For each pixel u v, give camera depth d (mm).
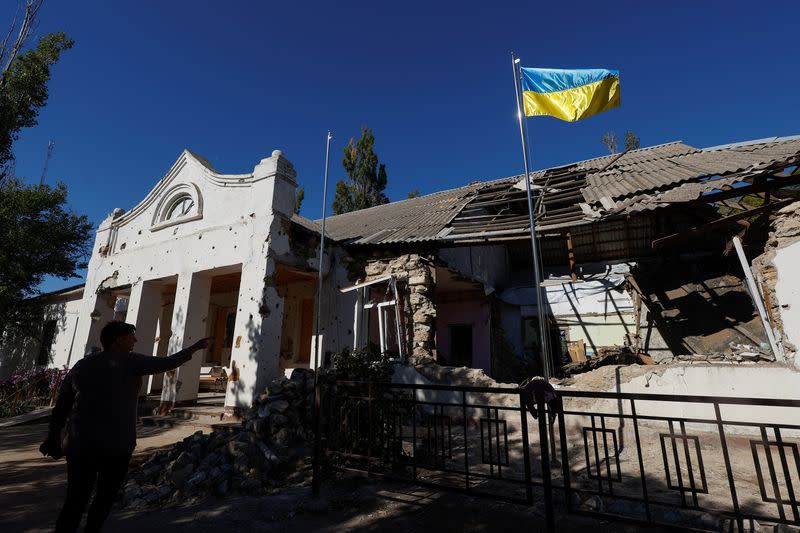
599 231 14297
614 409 6250
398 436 5141
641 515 3732
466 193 14891
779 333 6113
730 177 7422
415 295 9320
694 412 5887
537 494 4352
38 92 7418
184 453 5230
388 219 14312
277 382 6996
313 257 9797
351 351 6801
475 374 7234
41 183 14898
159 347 13656
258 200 9117
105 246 12430
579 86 7371
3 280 13914
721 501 4027
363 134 31297
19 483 5180
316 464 4379
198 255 9766
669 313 10898
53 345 16328
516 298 16047
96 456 2826
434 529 3549
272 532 3572
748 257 8836
